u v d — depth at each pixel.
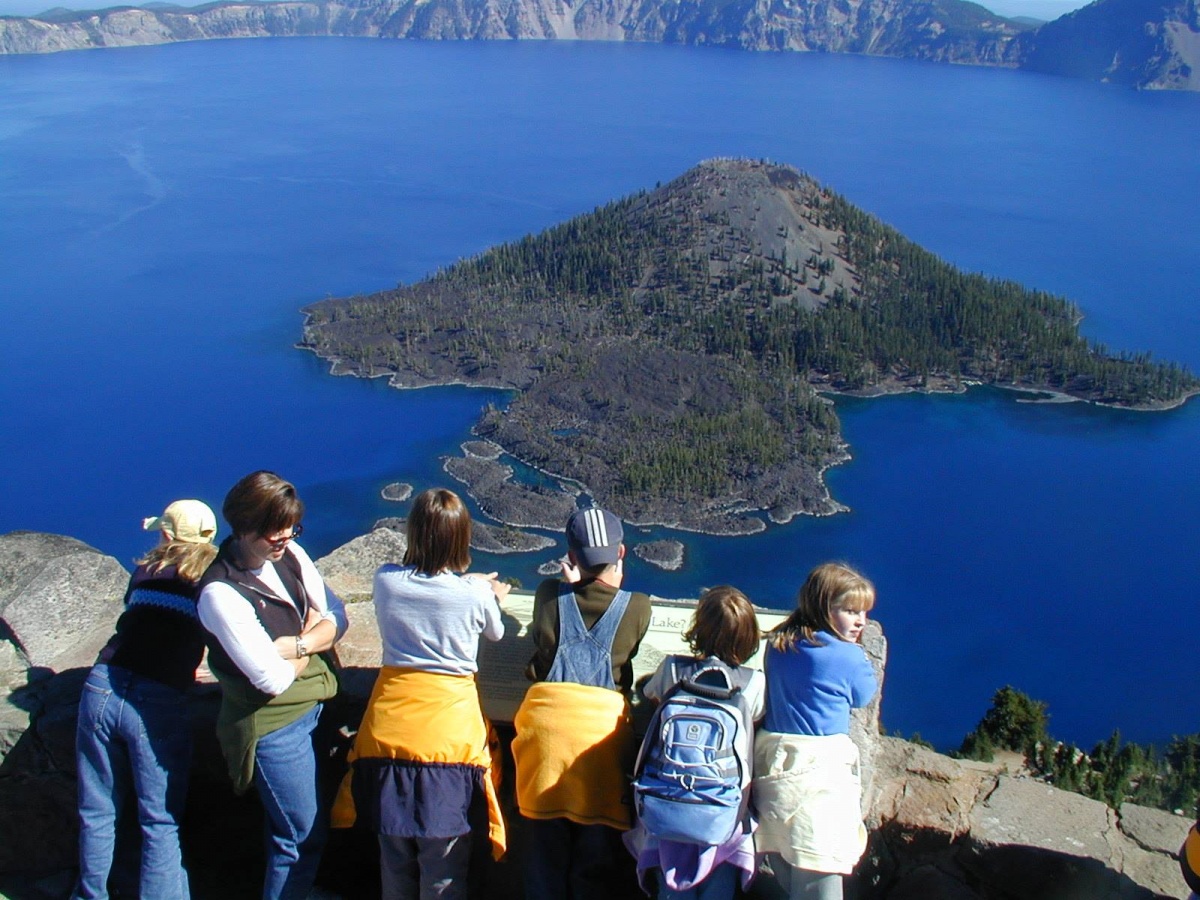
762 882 9.55
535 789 8.80
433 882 8.94
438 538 8.85
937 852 10.51
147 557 9.66
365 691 10.99
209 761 10.77
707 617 8.70
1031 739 37.75
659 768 8.30
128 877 9.77
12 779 10.50
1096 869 10.02
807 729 8.71
